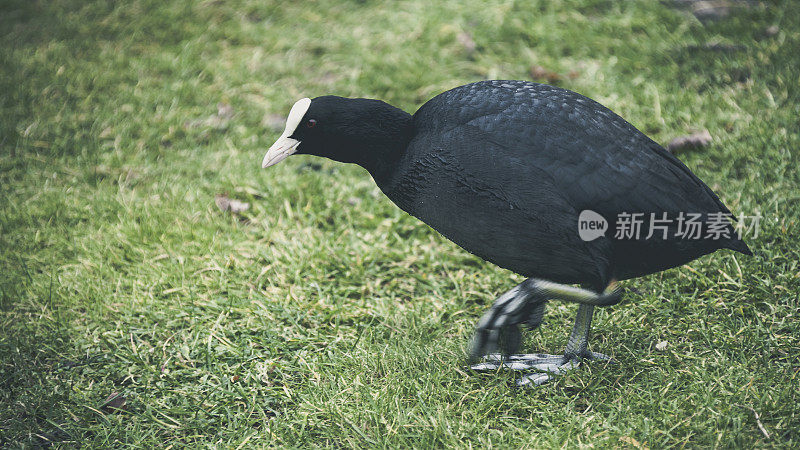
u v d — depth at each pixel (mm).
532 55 10195
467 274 7234
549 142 5086
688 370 5812
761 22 10203
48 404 5906
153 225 7902
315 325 6715
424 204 5551
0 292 7094
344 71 10289
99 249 7652
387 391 5734
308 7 11742
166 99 9906
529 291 5285
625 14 10766
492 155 5109
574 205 5020
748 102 8828
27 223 8055
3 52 10797
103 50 10930
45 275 7344
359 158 5719
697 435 5207
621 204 5004
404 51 10484
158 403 5895
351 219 7996
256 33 11172
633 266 5395
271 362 6184
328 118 5594
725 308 6402
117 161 8898
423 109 5664
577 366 5941
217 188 8484
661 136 8586
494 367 6039
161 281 7219
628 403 5512
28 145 9172
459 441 5277
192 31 11234
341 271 7438
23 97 9906
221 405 5863
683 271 6832
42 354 6473
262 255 7516
